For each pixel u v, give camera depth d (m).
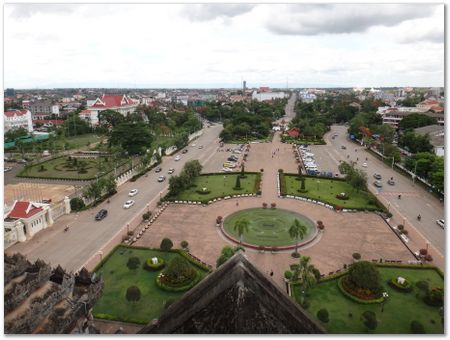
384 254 70.50
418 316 52.44
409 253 70.94
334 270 64.75
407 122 184.88
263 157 155.12
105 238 77.31
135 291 52.72
